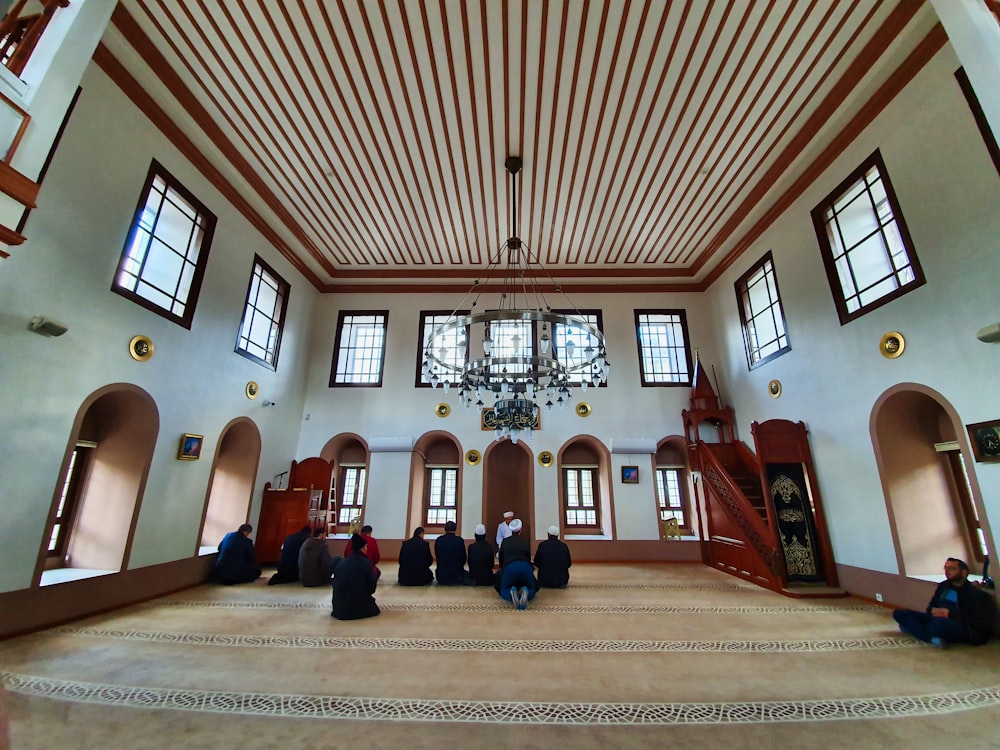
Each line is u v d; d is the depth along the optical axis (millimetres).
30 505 4191
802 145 6367
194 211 6590
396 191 7586
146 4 4531
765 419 8062
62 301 4488
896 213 5340
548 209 8109
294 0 4500
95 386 4852
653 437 9609
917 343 5113
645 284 10578
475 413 9836
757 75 5359
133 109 5344
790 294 7332
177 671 3453
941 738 2578
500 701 3033
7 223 2355
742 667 3641
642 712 2891
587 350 5797
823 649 4059
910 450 5641
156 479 5750
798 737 2594
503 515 9891
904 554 5363
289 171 7074
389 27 4789
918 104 5078
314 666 3611
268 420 8430
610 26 4801
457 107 5852
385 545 9102
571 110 5906
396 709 2910
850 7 4586
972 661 3748
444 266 10312
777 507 6723
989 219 4391
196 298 6504
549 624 4805
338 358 10336
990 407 4359
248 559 6957
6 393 3980
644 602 5781
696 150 6621
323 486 8930
